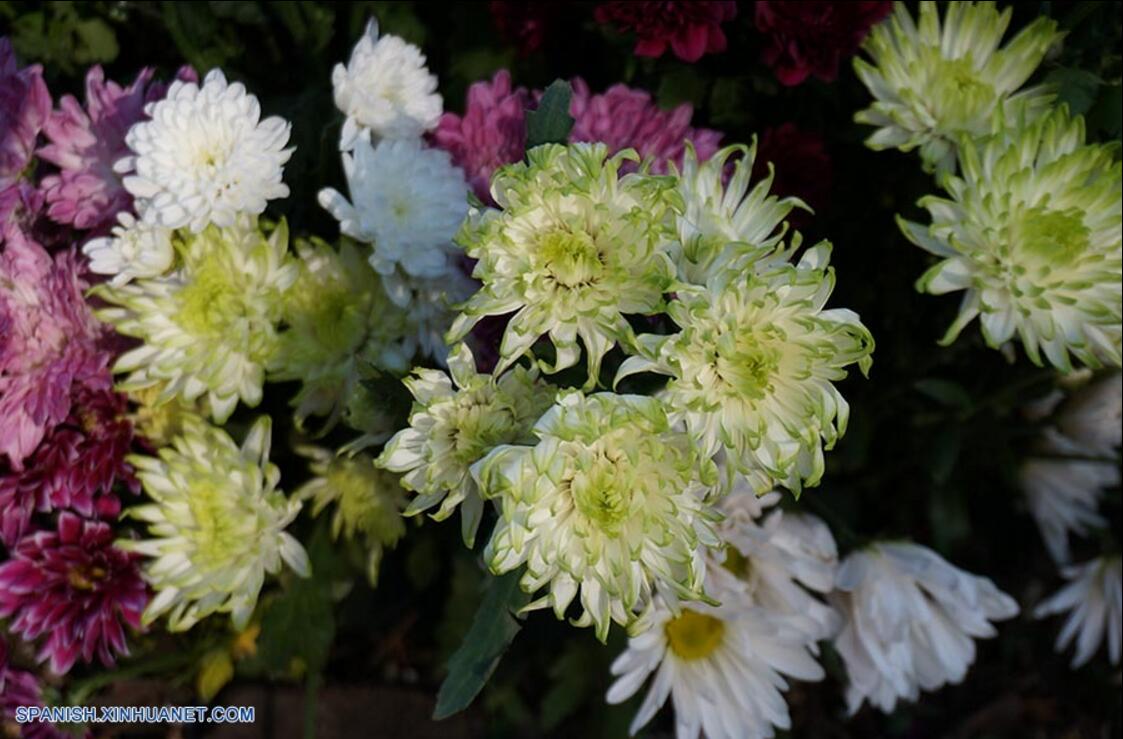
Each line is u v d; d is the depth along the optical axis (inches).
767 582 31.3
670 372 24.3
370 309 29.0
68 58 35.9
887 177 35.9
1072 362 34.9
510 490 23.5
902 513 39.6
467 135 30.6
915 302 36.1
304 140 33.3
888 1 32.1
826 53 32.4
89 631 30.2
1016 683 42.4
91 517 30.5
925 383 34.0
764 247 24.7
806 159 33.4
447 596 38.2
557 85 27.2
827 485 37.0
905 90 30.7
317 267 28.8
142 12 35.9
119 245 27.9
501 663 37.2
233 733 35.9
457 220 28.6
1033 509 37.9
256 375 28.7
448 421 25.4
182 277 28.3
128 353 28.2
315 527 32.6
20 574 30.0
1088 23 32.9
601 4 34.2
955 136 30.5
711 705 31.3
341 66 29.2
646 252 24.2
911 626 32.8
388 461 25.5
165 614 33.1
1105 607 36.5
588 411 23.6
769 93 34.0
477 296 24.6
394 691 37.9
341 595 33.6
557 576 24.9
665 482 24.4
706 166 26.7
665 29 32.2
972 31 31.0
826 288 24.5
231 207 27.8
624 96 31.3
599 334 24.6
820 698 41.8
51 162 31.0
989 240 28.5
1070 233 28.3
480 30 35.8
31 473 29.7
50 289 28.5
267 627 31.7
